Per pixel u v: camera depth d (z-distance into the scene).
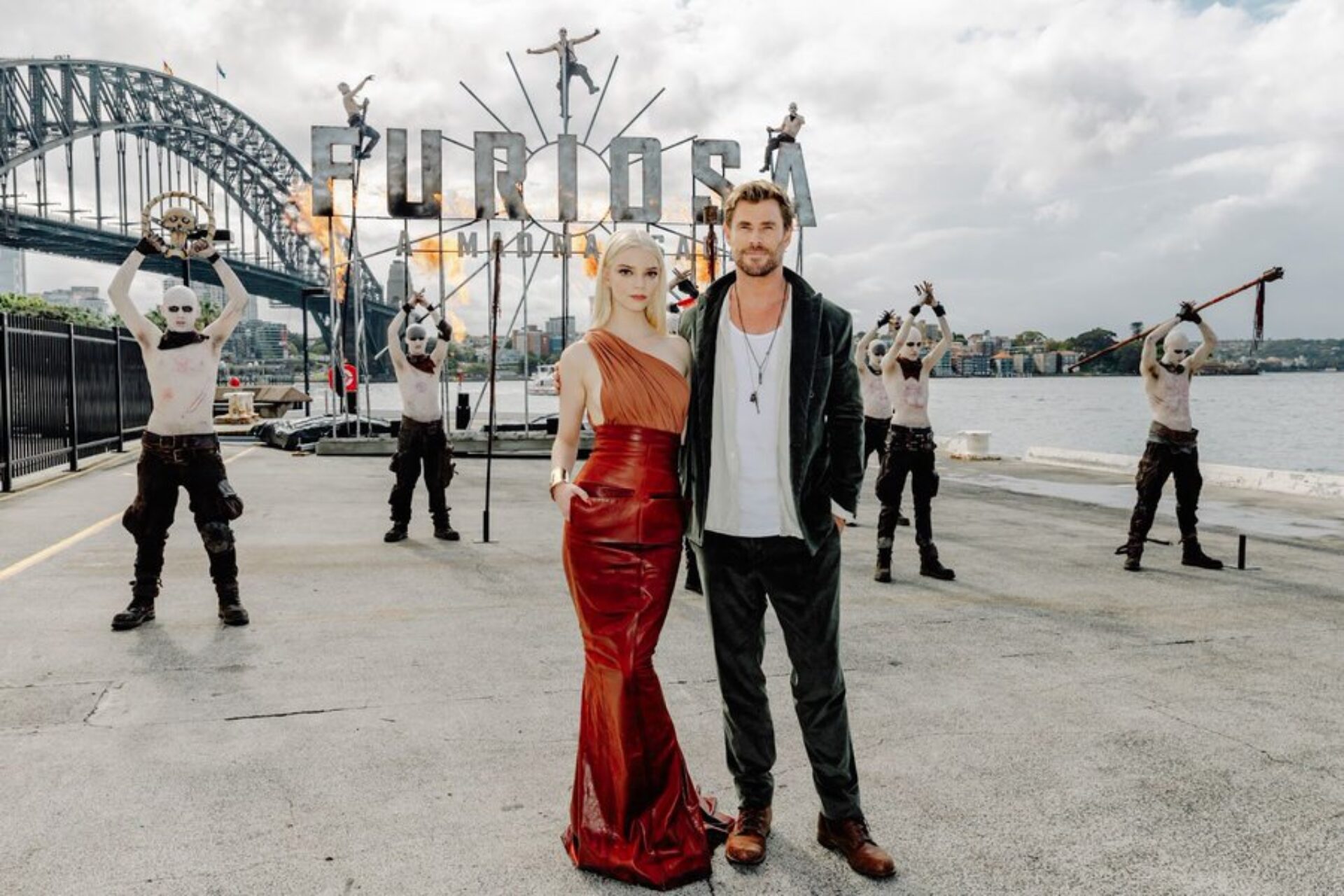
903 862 2.61
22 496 10.36
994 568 7.14
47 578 6.27
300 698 3.96
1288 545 8.27
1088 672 4.42
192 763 3.26
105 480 11.92
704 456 2.60
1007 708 3.91
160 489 5.08
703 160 18.02
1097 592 6.27
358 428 17.95
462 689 4.11
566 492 2.56
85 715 3.71
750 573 2.65
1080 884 2.49
